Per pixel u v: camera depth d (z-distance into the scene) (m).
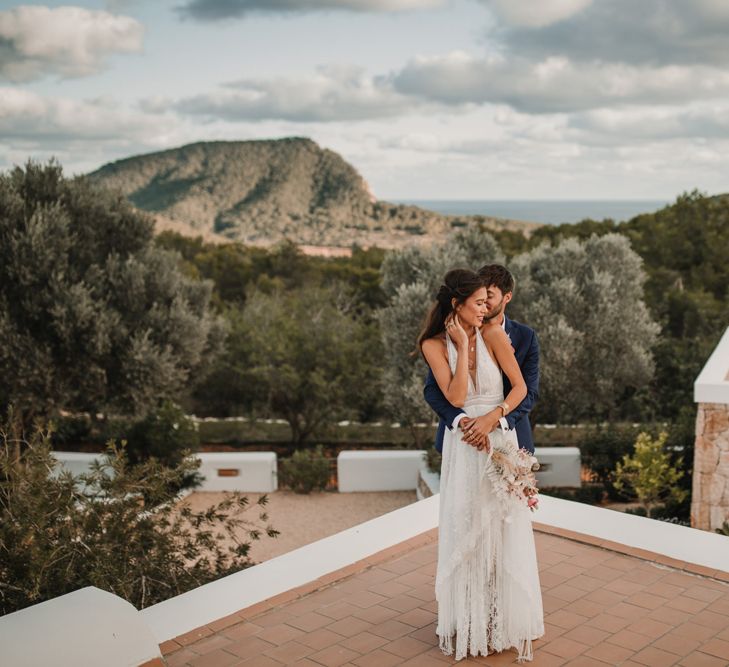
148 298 15.46
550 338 15.05
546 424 19.14
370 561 4.50
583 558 4.53
